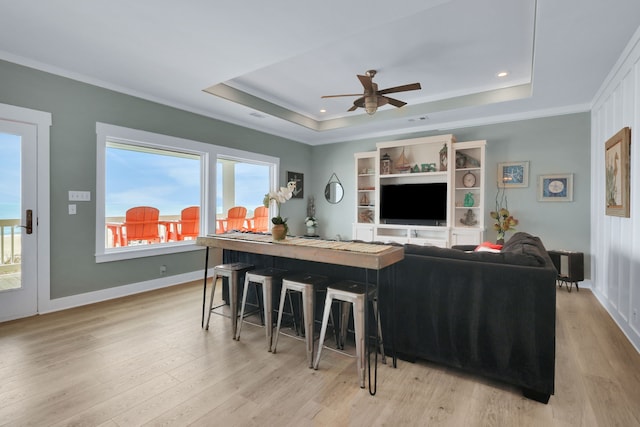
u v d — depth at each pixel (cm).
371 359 237
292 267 287
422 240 528
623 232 288
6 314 300
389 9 228
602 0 214
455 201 530
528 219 475
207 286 432
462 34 302
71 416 168
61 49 288
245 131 542
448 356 211
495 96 429
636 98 256
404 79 410
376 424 165
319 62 365
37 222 317
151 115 406
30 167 312
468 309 203
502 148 493
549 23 241
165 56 301
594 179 414
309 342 226
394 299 229
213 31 258
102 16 238
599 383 203
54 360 227
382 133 604
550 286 181
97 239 360
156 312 329
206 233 476
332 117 578
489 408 178
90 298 355
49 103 322
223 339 266
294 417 169
